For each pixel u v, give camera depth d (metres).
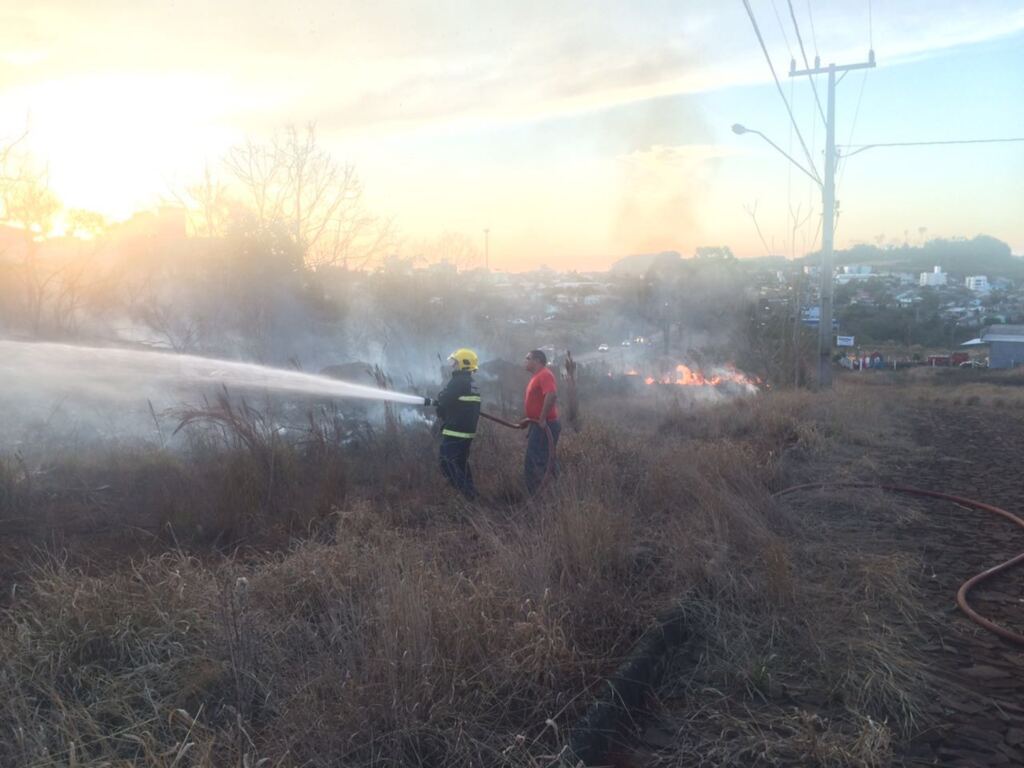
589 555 5.35
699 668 4.43
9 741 3.17
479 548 5.84
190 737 3.28
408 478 8.13
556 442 8.20
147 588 4.38
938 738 3.81
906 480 10.49
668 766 3.57
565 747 3.22
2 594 4.76
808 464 11.09
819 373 22.83
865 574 5.73
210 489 6.77
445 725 3.43
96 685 3.62
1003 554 6.92
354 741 3.27
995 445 14.17
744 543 6.09
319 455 7.95
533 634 4.09
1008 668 4.62
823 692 4.20
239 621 3.88
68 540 5.87
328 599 4.48
